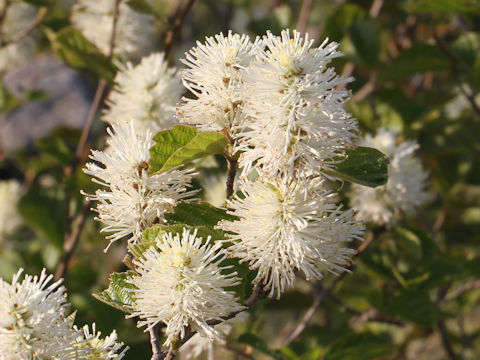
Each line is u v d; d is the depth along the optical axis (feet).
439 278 1.70
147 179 1.27
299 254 1.21
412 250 1.60
